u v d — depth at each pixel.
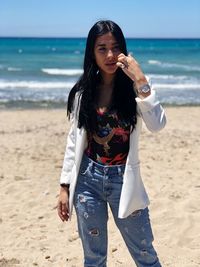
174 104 20.81
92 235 3.45
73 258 5.05
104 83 3.39
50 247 5.38
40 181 7.87
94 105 3.34
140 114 3.30
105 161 3.34
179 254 5.10
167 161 9.13
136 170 3.32
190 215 6.06
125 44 3.37
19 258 5.11
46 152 9.89
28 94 23.09
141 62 57.66
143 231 3.40
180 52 89.25
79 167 3.42
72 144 3.55
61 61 56.09
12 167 8.73
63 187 3.57
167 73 39.22
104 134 3.31
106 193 3.37
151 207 6.43
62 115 16.50
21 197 7.13
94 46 3.34
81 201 3.41
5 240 5.61
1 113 16.92
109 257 5.03
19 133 12.43
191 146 10.56
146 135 11.88
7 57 64.50
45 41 158.75
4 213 6.50
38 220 6.23
